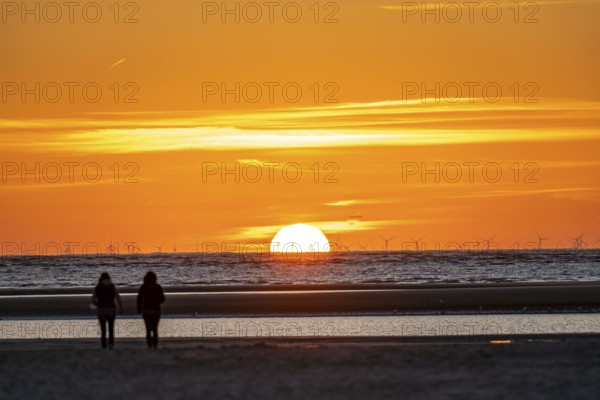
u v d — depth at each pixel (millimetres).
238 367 87500
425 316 179375
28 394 77312
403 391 76625
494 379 80562
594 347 93188
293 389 77688
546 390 75750
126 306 194125
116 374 84875
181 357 93000
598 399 72312
